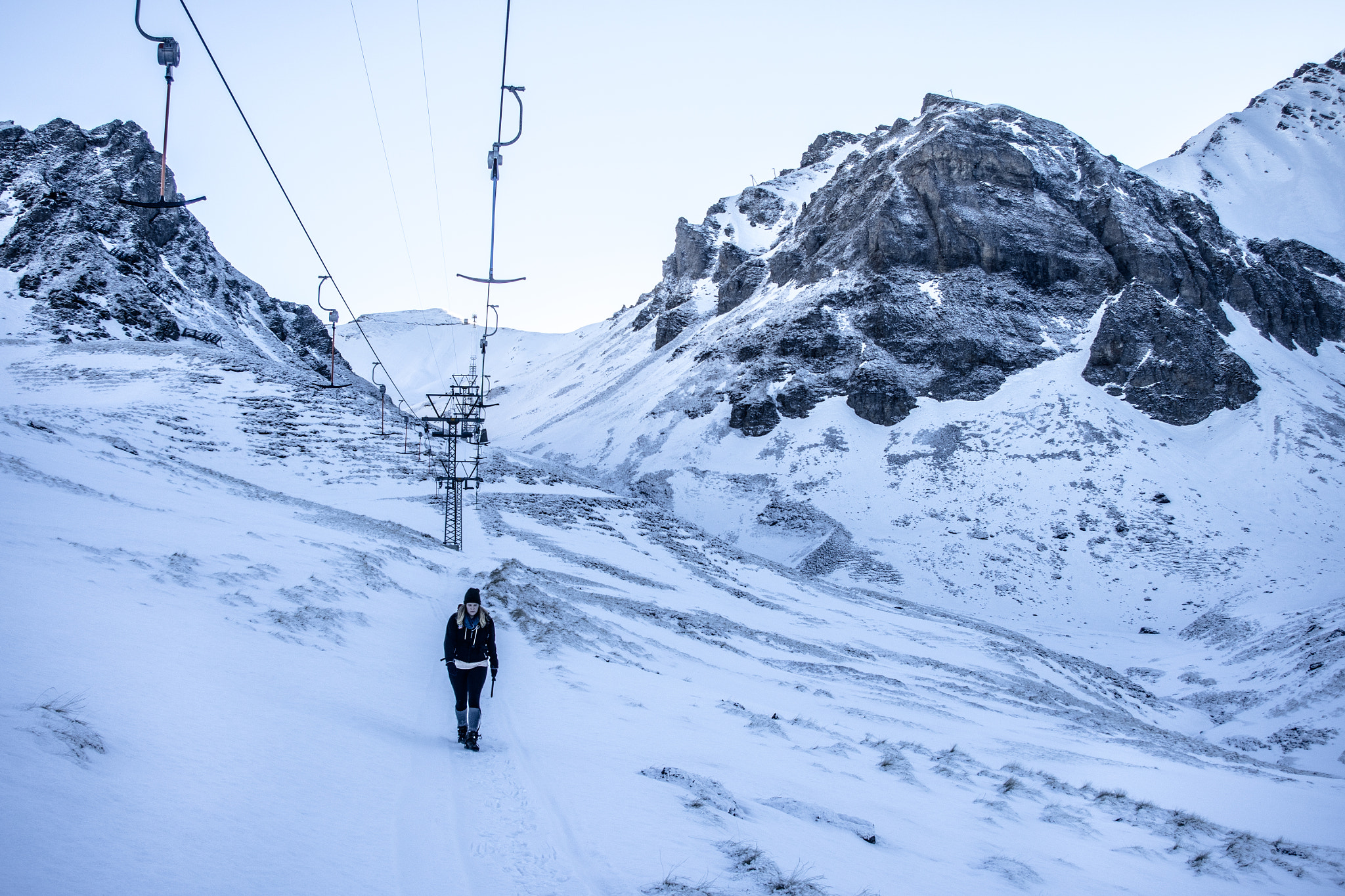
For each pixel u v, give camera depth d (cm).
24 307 9738
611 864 591
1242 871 1065
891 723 2008
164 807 509
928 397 11206
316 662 1118
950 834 964
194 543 1734
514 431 18038
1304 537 8025
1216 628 6444
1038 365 11250
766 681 2370
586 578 4016
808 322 12950
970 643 5053
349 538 3011
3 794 441
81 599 979
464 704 903
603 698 1392
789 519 9412
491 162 1636
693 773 952
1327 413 10194
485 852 590
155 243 13325
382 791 686
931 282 12625
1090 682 4916
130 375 8038
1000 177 13450
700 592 4772
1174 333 10850
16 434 2905
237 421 7156
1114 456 9406
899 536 8862
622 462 12094
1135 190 14538
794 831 798
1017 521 8775
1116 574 7806
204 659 897
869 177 15475
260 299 15612
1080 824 1189
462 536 4741
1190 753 2788
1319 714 3919
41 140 13350
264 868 470
